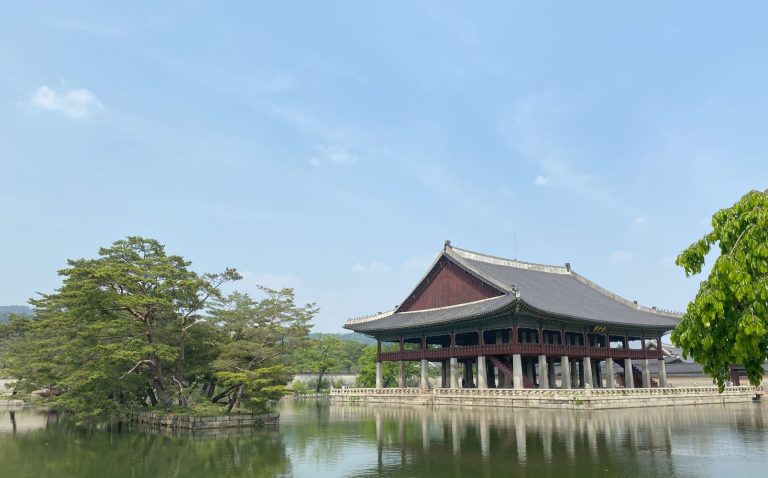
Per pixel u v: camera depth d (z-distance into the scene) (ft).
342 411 233.55
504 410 211.61
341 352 420.77
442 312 286.05
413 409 237.25
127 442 136.77
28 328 258.78
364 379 390.21
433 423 169.68
